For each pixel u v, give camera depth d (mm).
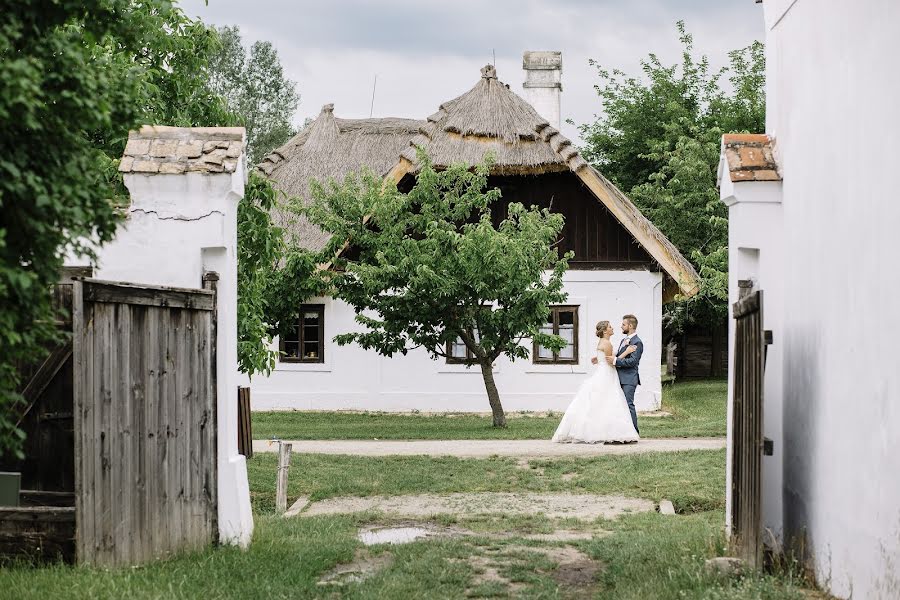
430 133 25703
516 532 10523
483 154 25375
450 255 20531
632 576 7812
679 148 35250
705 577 7363
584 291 26000
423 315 20875
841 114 6922
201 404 8484
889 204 5910
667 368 40000
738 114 41750
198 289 8414
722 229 33531
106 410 7414
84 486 7227
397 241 21250
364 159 30219
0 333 5211
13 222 5281
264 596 7035
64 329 8500
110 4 5945
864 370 6336
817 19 7598
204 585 7207
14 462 8781
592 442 16953
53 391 8734
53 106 5387
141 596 6555
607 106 44031
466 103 26250
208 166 8570
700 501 12266
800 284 8062
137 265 8594
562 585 7859
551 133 25516
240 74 56969
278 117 56312
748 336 7934
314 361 26953
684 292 26016
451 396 26453
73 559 7492
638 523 10812
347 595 7266
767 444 8188
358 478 13891
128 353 7645
